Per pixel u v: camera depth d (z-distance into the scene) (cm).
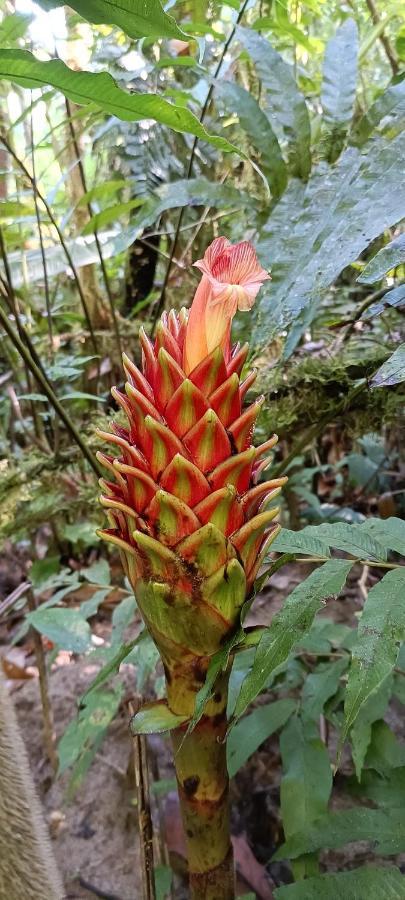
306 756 33
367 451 76
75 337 73
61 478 55
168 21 21
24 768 17
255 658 20
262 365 54
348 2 67
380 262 25
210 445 19
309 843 29
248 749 34
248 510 20
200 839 24
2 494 55
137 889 40
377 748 33
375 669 19
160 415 19
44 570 55
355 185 31
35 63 22
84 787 47
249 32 45
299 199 40
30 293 75
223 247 20
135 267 75
